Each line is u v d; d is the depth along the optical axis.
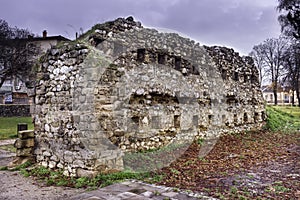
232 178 5.60
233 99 12.34
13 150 9.24
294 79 26.34
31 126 15.59
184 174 5.78
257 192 4.71
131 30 7.07
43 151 6.22
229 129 11.72
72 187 4.90
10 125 16.39
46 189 4.84
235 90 12.38
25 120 18.64
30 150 6.51
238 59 13.09
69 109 5.65
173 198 4.23
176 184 5.05
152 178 5.40
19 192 4.68
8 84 28.36
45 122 6.20
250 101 13.80
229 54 12.36
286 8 14.98
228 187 4.96
